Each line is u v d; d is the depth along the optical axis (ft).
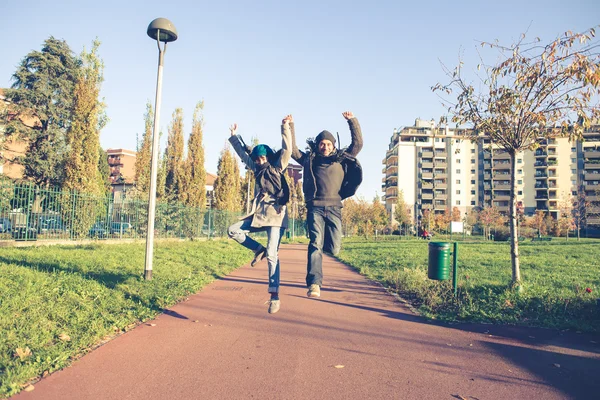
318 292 15.10
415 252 75.87
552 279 38.09
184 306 25.04
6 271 27.63
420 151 327.47
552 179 305.12
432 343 18.57
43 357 14.42
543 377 14.48
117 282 28.04
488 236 180.65
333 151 16.31
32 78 110.42
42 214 54.70
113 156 285.64
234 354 16.22
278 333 19.49
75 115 67.72
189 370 14.38
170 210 85.71
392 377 14.16
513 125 28.37
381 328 21.15
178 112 106.42
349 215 183.83
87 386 12.81
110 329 18.57
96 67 77.30
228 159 125.90
